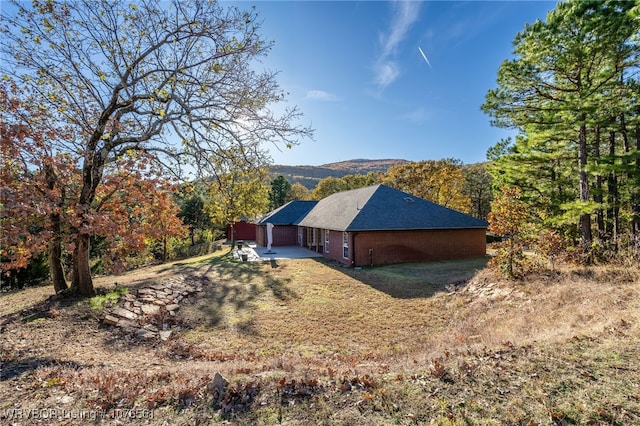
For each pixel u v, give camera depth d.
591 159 12.87
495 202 11.91
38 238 7.30
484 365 4.46
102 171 8.69
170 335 8.31
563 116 12.30
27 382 4.29
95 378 4.44
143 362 5.94
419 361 5.26
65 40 7.96
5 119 7.52
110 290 10.58
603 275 9.12
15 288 14.03
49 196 7.66
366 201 20.53
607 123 12.27
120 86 8.16
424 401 3.63
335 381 4.23
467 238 20.08
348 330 8.64
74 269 9.76
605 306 6.87
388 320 9.33
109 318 8.32
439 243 19.56
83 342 6.83
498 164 16.52
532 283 9.87
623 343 4.77
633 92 11.58
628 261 9.67
